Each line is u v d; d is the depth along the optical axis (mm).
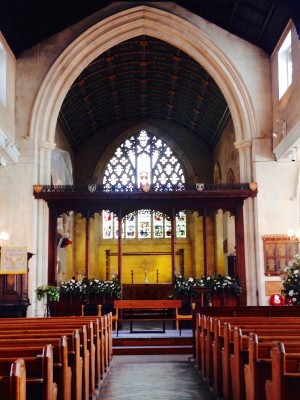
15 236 20422
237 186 21062
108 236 33719
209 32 21922
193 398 8969
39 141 21406
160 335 17000
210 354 10039
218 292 20047
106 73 26938
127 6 21703
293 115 18516
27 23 19891
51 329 8891
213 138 32844
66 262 30156
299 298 15477
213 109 29156
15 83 21578
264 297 20234
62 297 19859
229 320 10078
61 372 6078
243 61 21859
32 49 21828
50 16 20328
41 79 21641
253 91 21734
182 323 19938
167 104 32094
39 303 20016
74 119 30266
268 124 21531
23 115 21438
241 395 7145
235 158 26828
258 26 20625
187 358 14625
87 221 21094
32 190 20797
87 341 9102
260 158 21250
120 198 20906
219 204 21250
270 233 20703
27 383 4898
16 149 20406
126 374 11711
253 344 6055
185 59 25328
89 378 8992
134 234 33688
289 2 16328
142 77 28422
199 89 27922
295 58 18406
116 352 15680
